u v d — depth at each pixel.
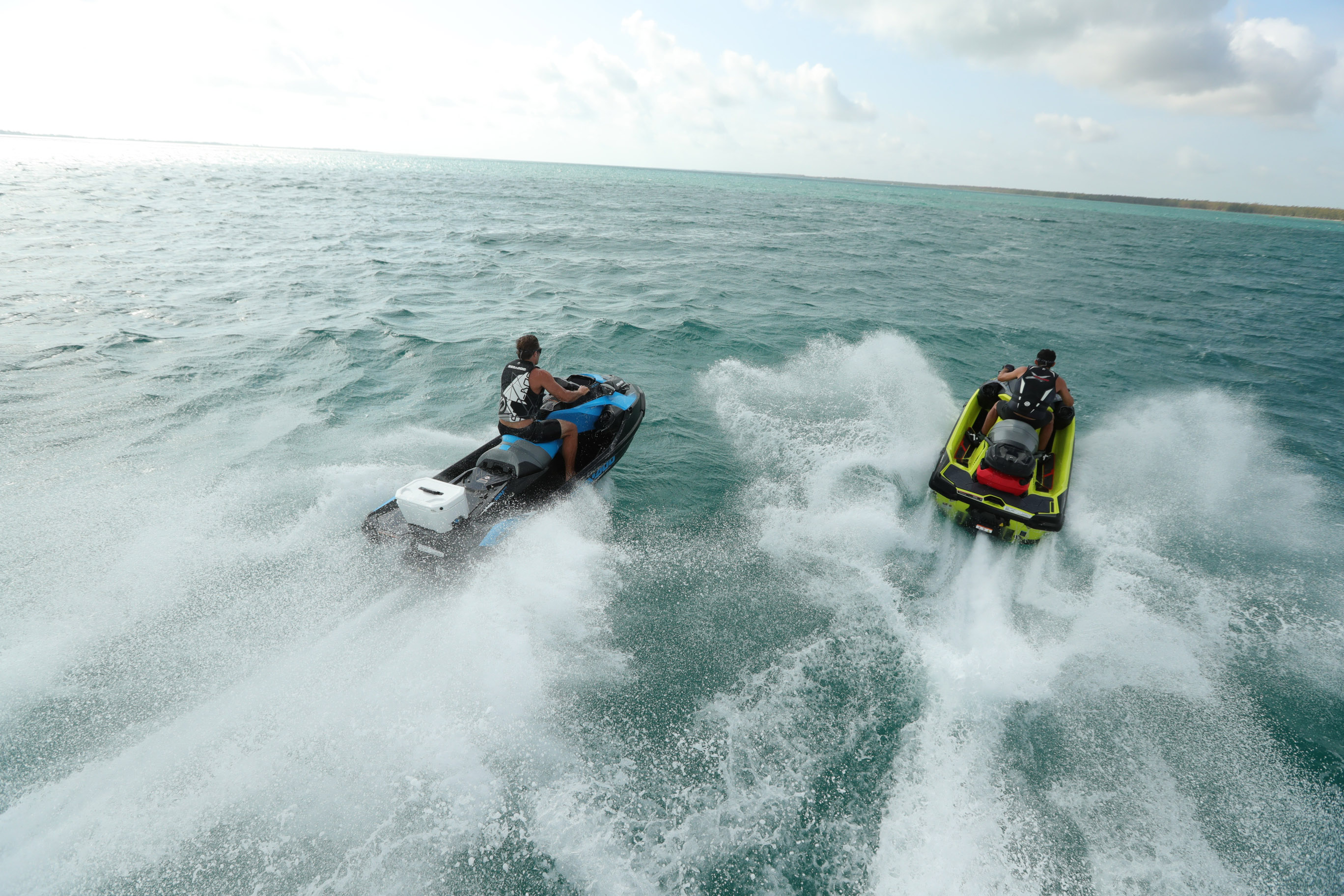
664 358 10.77
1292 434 9.20
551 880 3.00
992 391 7.33
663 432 7.96
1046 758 3.73
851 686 4.19
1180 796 3.55
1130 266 28.19
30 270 14.98
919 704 4.05
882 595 5.10
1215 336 15.20
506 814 3.29
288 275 16.03
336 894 2.88
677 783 3.51
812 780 3.54
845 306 15.76
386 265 18.02
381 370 9.55
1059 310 17.11
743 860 3.13
